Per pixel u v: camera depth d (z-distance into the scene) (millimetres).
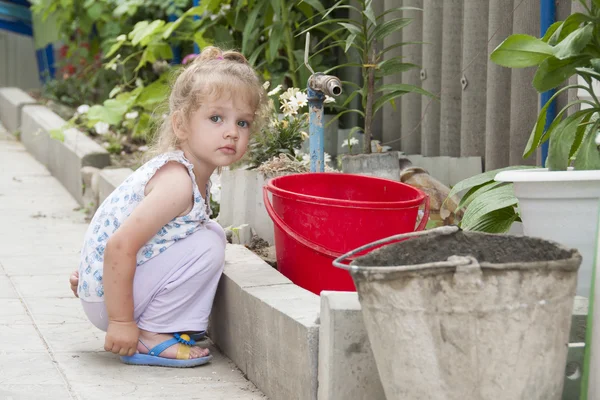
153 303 2975
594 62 2729
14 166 7570
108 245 2865
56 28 9562
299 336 2463
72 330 3318
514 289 1893
